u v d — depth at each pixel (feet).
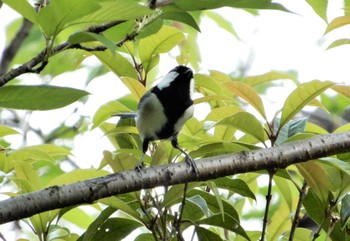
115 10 18.70
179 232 24.20
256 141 28.14
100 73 49.85
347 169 23.71
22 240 27.25
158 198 26.25
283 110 24.99
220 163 23.99
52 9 18.67
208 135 28.66
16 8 19.24
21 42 44.32
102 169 26.91
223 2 21.53
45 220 25.57
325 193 24.79
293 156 24.41
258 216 48.26
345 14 26.35
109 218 25.82
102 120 28.89
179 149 26.58
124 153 25.14
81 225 37.42
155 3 22.06
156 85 30.30
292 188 37.65
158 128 28.63
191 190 26.37
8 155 28.09
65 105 19.62
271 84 49.96
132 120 30.66
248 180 30.91
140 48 29.32
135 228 25.99
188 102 29.30
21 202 21.03
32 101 19.53
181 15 22.76
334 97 48.47
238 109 27.55
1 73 43.34
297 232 28.50
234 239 29.22
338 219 25.62
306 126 28.50
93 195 22.06
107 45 18.13
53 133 49.60
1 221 20.75
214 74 31.76
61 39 44.32
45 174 47.75
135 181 22.89
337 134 25.04
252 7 21.66
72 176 26.30
